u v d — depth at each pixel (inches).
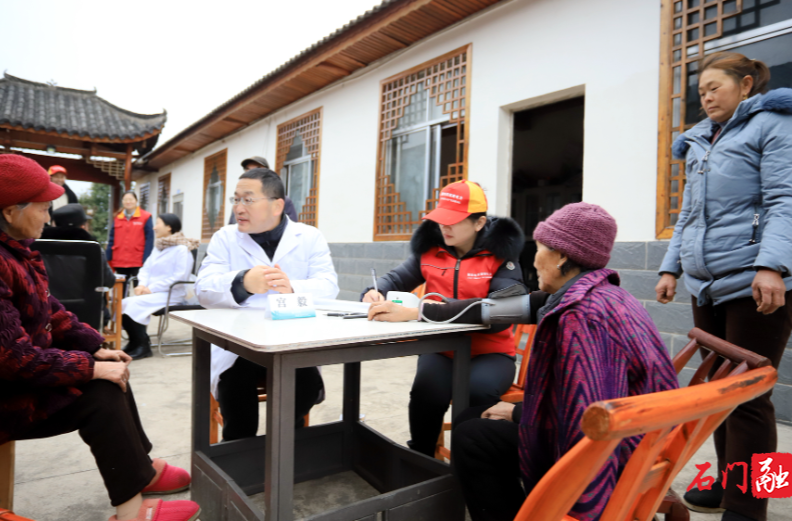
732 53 67.5
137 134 360.5
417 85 207.9
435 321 60.4
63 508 72.1
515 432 48.8
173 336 219.0
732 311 65.1
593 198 145.3
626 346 37.6
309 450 80.1
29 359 51.5
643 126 134.2
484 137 177.0
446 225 70.1
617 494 30.7
